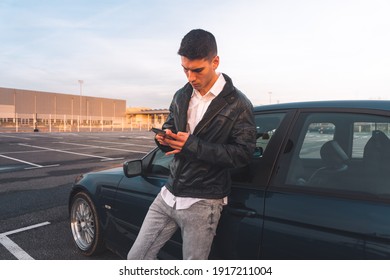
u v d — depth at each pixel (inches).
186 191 64.2
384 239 53.4
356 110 69.1
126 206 105.6
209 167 62.7
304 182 68.2
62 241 145.3
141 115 3804.1
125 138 1024.2
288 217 64.4
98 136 1141.7
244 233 70.2
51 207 200.2
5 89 2770.7
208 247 66.6
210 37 58.6
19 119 2625.5
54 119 2898.6
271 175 72.0
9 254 131.3
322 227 60.0
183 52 58.1
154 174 101.0
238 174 76.9
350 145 78.4
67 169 357.7
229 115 61.0
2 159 449.4
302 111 76.7
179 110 67.0
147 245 71.6
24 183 274.5
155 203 72.5
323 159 74.8
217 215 66.0
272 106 84.0
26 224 168.2
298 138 74.2
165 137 59.2
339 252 57.3
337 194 62.9
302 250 61.6
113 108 3705.7
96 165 392.2
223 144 60.8
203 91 63.7
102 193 117.8
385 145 67.0
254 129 63.2
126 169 99.3
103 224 118.5
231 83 63.5
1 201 213.5
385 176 62.3
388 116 64.7
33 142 793.6
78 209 135.5
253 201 70.6
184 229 65.9
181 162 64.6
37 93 3002.0
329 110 72.6
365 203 58.9
